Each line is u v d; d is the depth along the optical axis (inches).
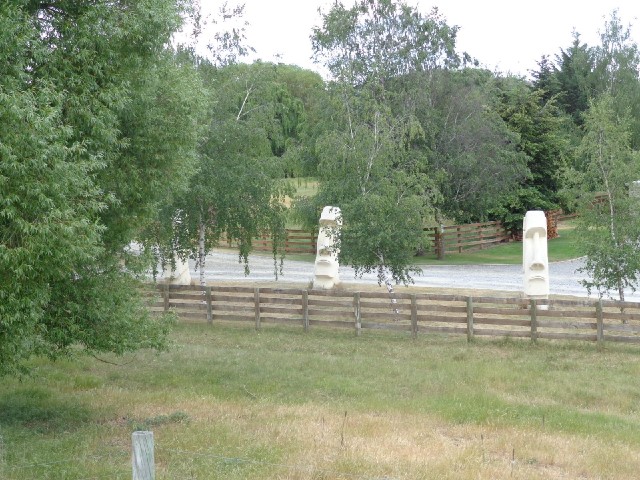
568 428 563.2
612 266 981.8
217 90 1126.4
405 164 1298.0
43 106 441.7
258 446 454.9
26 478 389.7
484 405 625.6
